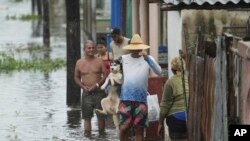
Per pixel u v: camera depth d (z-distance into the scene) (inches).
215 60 645.9
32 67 1790.1
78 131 1036.5
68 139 981.2
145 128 933.8
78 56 1263.5
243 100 602.9
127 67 876.0
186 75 802.8
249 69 579.8
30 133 1021.8
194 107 727.1
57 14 3752.5
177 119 785.6
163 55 1248.2
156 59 1177.4
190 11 893.8
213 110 646.5
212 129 649.6
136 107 869.8
